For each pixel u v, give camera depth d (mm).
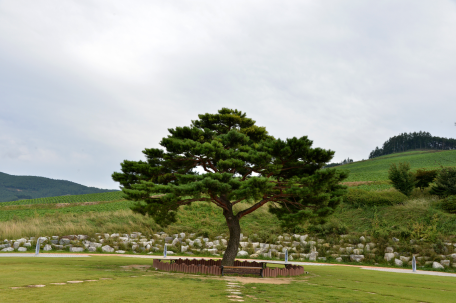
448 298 9867
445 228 26500
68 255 22891
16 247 26406
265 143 16047
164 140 16188
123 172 17469
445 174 32906
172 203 15352
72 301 7043
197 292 8953
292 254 27375
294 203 16906
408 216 29297
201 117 19125
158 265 15000
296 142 14453
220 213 36625
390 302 8742
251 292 9477
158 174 17141
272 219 34250
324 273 16594
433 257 23797
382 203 32656
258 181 13312
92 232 30234
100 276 11484
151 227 32312
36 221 32938
